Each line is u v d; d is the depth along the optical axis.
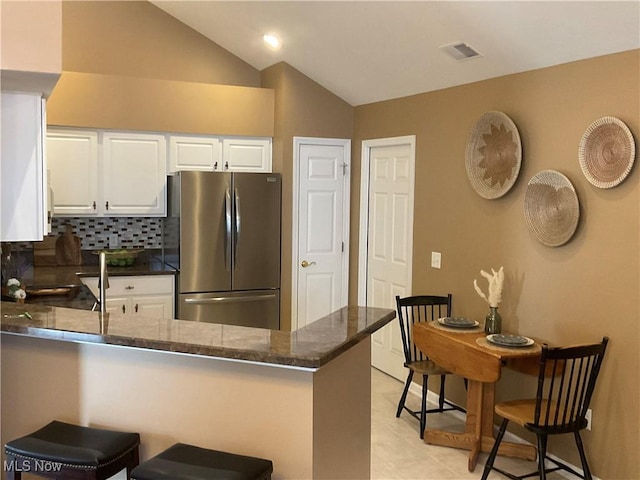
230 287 5.20
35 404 2.60
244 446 2.34
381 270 5.33
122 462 2.28
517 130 3.74
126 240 5.57
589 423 3.37
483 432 3.78
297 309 5.50
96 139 5.00
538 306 3.69
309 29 4.48
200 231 5.04
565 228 3.45
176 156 5.26
